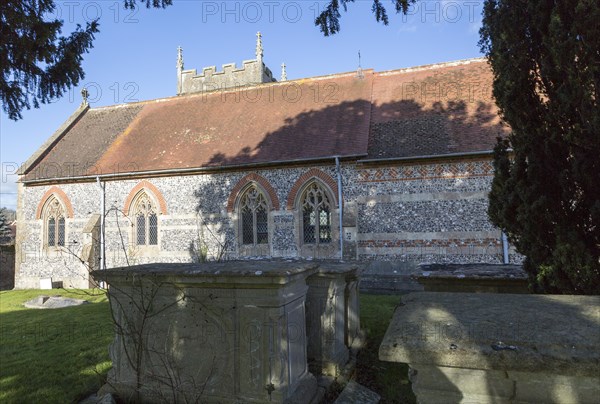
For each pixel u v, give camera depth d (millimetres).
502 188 4879
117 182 14734
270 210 12930
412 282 11305
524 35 4492
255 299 3705
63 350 6105
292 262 4727
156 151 15008
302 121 14305
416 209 11633
